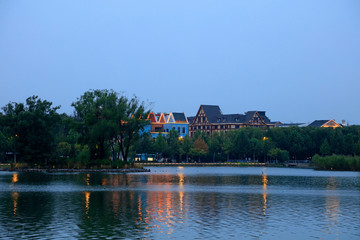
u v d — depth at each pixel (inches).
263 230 1334.9
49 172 4259.4
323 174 4483.3
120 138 5315.0
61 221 1441.9
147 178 3486.7
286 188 2637.8
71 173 4089.6
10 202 1865.2
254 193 2309.3
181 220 1477.6
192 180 3307.1
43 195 2126.0
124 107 4731.8
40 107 4697.3
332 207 1787.6
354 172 4992.6
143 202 1897.1
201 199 2021.4
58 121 4827.8
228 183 3019.2
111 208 1716.3
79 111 4682.6
